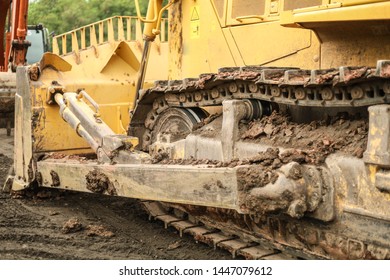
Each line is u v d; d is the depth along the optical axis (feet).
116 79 27.35
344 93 14.83
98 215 23.16
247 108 17.63
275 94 16.89
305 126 16.67
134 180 18.30
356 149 14.38
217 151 18.12
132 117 22.47
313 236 15.30
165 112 21.65
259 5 19.44
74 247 19.54
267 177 14.62
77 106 21.91
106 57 27.45
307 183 14.61
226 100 17.95
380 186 13.43
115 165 19.19
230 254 18.70
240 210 14.88
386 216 13.47
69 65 25.77
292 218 15.40
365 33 15.87
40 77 24.90
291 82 15.52
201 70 21.88
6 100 36.22
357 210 14.08
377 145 13.48
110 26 28.25
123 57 28.37
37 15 109.70
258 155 15.66
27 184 24.54
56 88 24.22
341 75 14.02
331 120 16.35
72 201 25.12
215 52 21.22
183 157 19.66
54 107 24.64
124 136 19.93
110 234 20.66
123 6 105.09
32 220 22.38
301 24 15.99
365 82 14.08
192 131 19.80
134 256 18.69
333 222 14.69
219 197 15.46
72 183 21.56
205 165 16.61
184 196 16.56
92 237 20.54
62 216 22.98
